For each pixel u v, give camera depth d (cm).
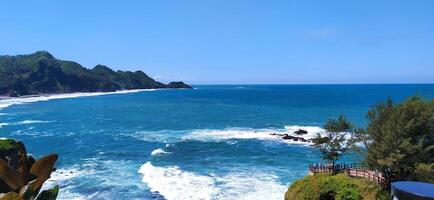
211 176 3906
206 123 8731
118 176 3856
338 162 4412
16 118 9538
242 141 6144
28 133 6938
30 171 385
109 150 5331
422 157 2728
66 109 12381
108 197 3195
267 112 11531
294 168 4291
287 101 17100
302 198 2734
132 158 4788
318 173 3177
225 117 10050
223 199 3156
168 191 3359
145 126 8162
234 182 3675
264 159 4769
